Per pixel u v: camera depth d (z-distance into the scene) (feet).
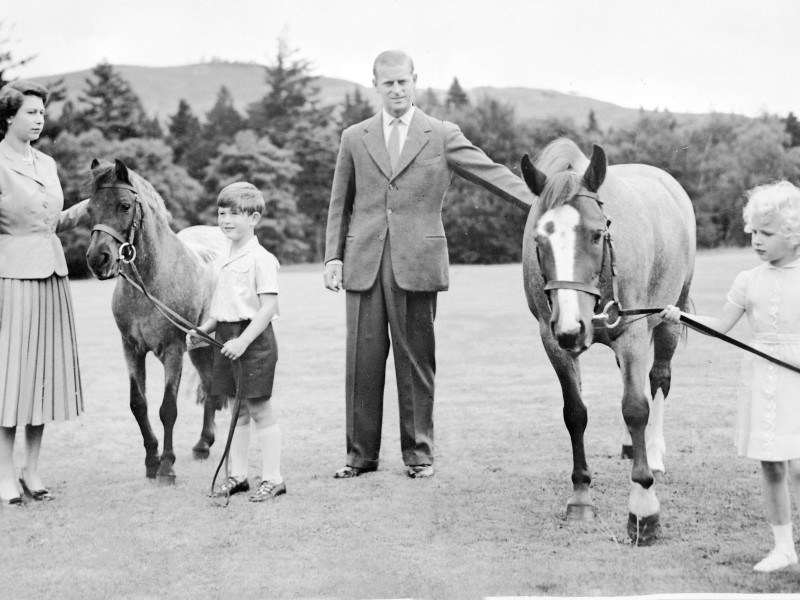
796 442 10.55
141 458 18.72
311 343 36.04
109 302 57.11
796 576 10.68
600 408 21.84
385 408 23.54
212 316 15.20
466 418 21.48
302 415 22.54
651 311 11.71
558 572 11.11
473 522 13.47
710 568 11.03
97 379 29.14
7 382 14.90
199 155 120.26
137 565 11.98
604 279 12.20
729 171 95.96
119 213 15.37
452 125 16.89
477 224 94.12
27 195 15.19
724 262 70.03
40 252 15.34
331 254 17.29
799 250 10.99
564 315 11.18
